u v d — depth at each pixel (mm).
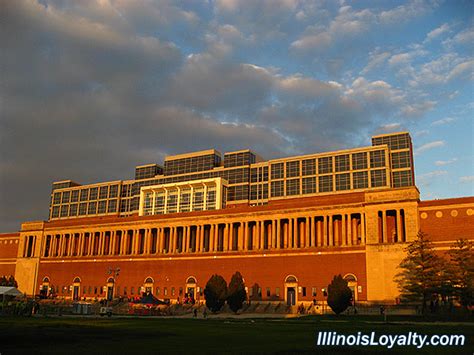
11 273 141250
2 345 30812
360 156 138000
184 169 165000
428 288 71562
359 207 93562
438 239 84625
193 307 99688
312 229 98000
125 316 79688
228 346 31953
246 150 155125
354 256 91375
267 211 104250
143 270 116875
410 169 134750
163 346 31406
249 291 101125
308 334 42281
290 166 146750
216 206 144625
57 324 50250
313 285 94438
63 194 193250
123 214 174500
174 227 116250
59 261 132250
